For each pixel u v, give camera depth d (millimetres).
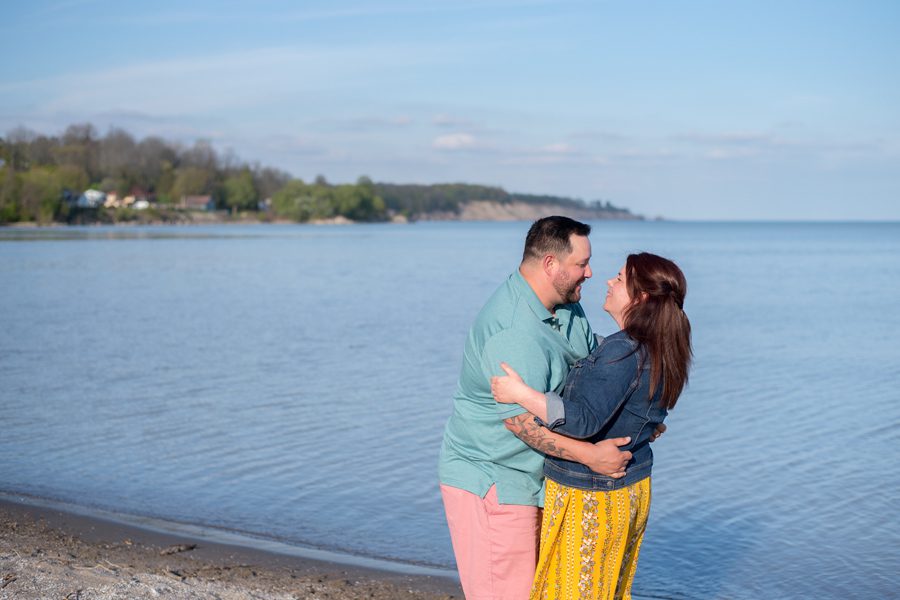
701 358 14945
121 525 6219
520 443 3518
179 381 12367
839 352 15578
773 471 7859
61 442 8758
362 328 18750
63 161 159125
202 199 164750
